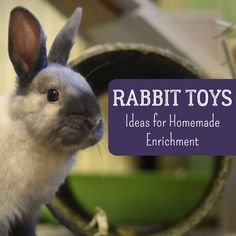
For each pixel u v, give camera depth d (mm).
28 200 689
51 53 700
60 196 798
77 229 796
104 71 805
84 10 904
